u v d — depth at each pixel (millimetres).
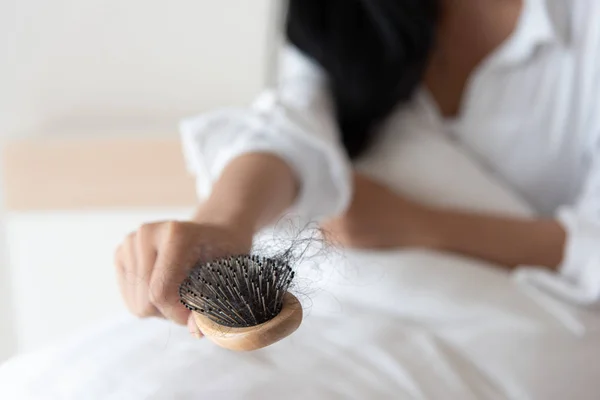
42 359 577
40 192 1384
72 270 1419
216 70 1561
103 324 642
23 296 1430
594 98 896
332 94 947
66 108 1526
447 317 698
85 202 1388
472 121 952
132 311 497
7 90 1487
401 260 748
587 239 797
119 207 1394
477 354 654
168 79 1553
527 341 671
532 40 886
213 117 783
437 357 630
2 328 1520
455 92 967
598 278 752
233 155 717
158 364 550
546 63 915
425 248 824
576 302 751
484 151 961
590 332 698
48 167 1379
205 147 775
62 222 1396
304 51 930
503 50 914
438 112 972
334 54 896
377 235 825
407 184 896
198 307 429
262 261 442
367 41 897
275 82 1570
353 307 698
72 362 564
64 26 1478
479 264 789
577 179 954
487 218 830
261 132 736
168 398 518
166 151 1379
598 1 879
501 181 967
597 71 888
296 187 735
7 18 1450
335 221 829
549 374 644
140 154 1382
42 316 1435
